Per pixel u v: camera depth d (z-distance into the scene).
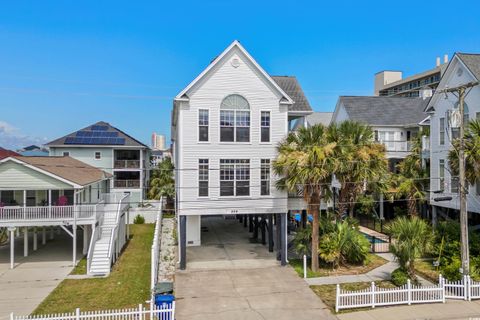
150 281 19.25
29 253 26.11
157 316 13.86
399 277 17.97
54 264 23.22
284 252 21.88
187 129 21.70
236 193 22.27
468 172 18.38
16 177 22.53
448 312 15.07
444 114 25.03
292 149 19.73
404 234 18.09
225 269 21.09
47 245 28.53
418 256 18.20
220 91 21.97
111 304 16.22
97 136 46.34
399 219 19.52
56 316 14.18
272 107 22.53
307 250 21.78
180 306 15.88
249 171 22.36
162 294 15.91
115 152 46.19
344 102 38.62
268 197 22.38
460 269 17.16
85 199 27.48
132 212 38.75
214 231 31.86
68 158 32.72
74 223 22.95
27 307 15.97
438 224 22.80
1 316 14.80
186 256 23.64
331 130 20.48
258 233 30.52
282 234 22.06
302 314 15.06
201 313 15.16
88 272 20.70
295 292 17.48
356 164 20.33
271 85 22.47
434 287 16.28
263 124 22.55
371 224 33.22
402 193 27.30
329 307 15.74
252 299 16.66
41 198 26.06
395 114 37.69
